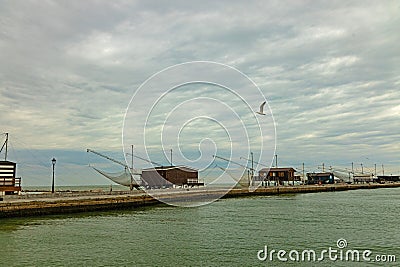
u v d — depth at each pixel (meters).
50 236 32.59
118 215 48.94
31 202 44.72
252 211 55.25
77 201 50.03
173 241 30.88
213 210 56.34
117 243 29.88
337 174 178.12
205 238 32.03
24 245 28.91
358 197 91.94
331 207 62.06
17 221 41.22
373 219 44.88
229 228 37.69
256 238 32.16
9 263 23.81
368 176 193.25
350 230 36.41
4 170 51.44
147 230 36.31
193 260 24.91
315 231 35.78
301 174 155.12
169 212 53.47
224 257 25.77
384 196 96.12
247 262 24.61
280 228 37.66
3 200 44.28
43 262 24.09
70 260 24.61
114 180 74.50
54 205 47.16
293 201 77.00
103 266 23.38
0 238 31.52
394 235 33.59
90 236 32.84
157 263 24.17
